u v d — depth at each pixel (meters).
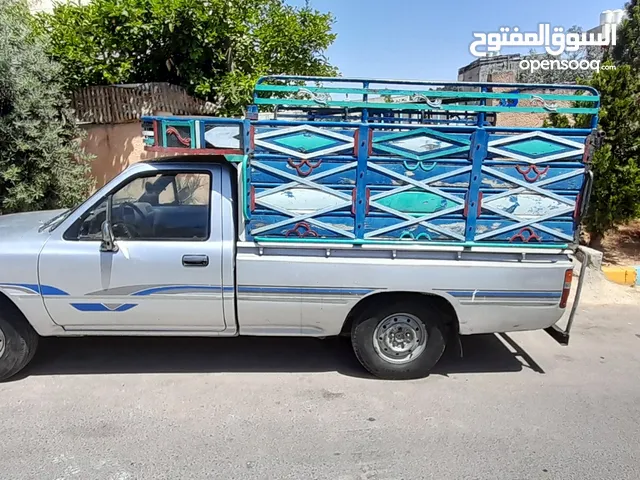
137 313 3.56
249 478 2.67
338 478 2.69
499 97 3.50
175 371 3.89
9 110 6.45
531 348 4.53
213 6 8.28
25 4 8.16
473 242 3.52
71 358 4.07
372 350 3.76
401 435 3.11
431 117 5.02
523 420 3.31
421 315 3.72
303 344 4.46
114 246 3.45
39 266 3.42
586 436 3.14
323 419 3.27
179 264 3.48
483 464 2.83
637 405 3.54
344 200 3.44
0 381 3.64
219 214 3.53
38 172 6.64
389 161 3.38
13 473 2.66
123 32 8.41
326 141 3.35
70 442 2.95
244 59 9.26
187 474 2.69
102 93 7.94
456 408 3.45
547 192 3.47
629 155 6.86
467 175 3.42
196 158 3.68
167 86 8.35
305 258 3.51
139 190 3.57
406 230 3.49
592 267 6.12
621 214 6.89
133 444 2.94
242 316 3.62
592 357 4.36
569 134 3.42
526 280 3.57
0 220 4.09
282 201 3.43
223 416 3.27
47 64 6.78
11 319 3.53
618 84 6.79
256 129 3.33
